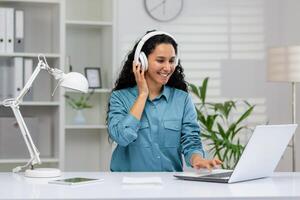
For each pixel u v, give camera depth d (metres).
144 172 2.49
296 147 4.85
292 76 4.12
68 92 4.38
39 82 4.27
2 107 4.18
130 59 2.70
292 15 4.86
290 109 4.86
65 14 4.24
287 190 1.92
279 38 4.83
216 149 4.23
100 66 4.46
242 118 4.23
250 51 4.78
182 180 2.19
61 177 2.30
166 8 4.58
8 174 2.41
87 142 4.46
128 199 1.71
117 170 2.67
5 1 4.07
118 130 2.51
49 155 4.27
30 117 4.03
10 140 3.95
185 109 2.71
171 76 2.75
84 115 4.45
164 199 1.72
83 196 1.74
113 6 4.11
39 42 4.33
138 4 4.53
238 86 4.76
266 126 2.10
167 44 2.58
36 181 2.15
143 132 2.62
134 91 2.70
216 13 4.71
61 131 4.01
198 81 4.68
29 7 4.29
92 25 4.21
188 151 2.60
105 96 4.29
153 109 2.65
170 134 2.65
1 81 4.01
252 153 2.11
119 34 4.50
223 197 1.75
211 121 4.25
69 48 4.39
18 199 1.70
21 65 3.99
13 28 4.00
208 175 2.24
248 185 2.06
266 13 4.81
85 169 4.46
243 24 4.77
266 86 4.81
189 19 4.66
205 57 4.69
